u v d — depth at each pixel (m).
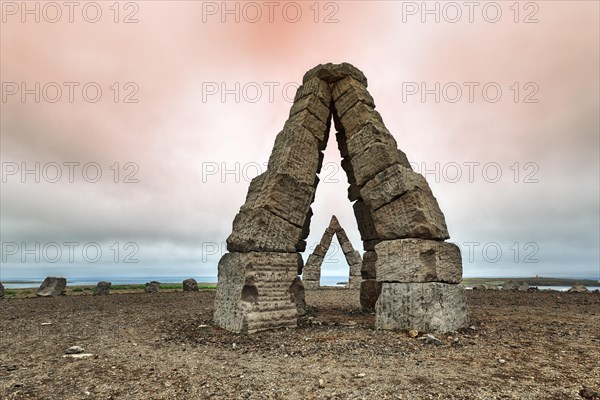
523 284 19.09
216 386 4.43
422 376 4.72
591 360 5.44
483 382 4.48
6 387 4.48
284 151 9.40
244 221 8.63
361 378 4.67
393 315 7.90
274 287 8.20
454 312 7.77
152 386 4.47
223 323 8.23
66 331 8.12
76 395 4.21
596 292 16.75
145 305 13.27
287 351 6.09
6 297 16.56
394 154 9.12
